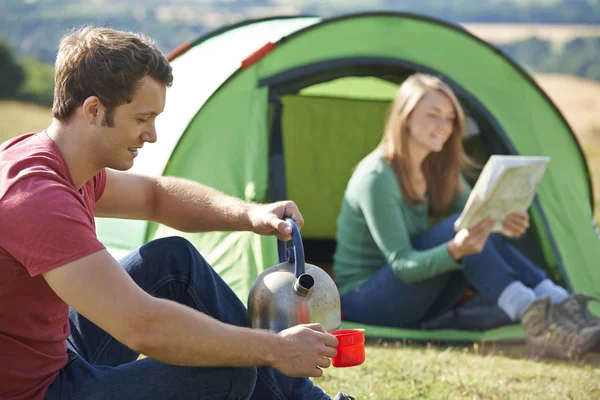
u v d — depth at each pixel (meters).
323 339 2.10
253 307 2.27
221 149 4.17
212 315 2.43
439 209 4.30
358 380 3.28
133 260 2.44
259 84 4.29
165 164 4.16
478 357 3.67
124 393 2.09
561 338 3.72
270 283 2.26
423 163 4.24
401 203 4.04
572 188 4.70
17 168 2.00
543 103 4.77
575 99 19.72
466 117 4.69
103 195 2.52
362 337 2.24
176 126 4.30
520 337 4.07
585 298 3.81
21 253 1.92
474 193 3.64
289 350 2.06
